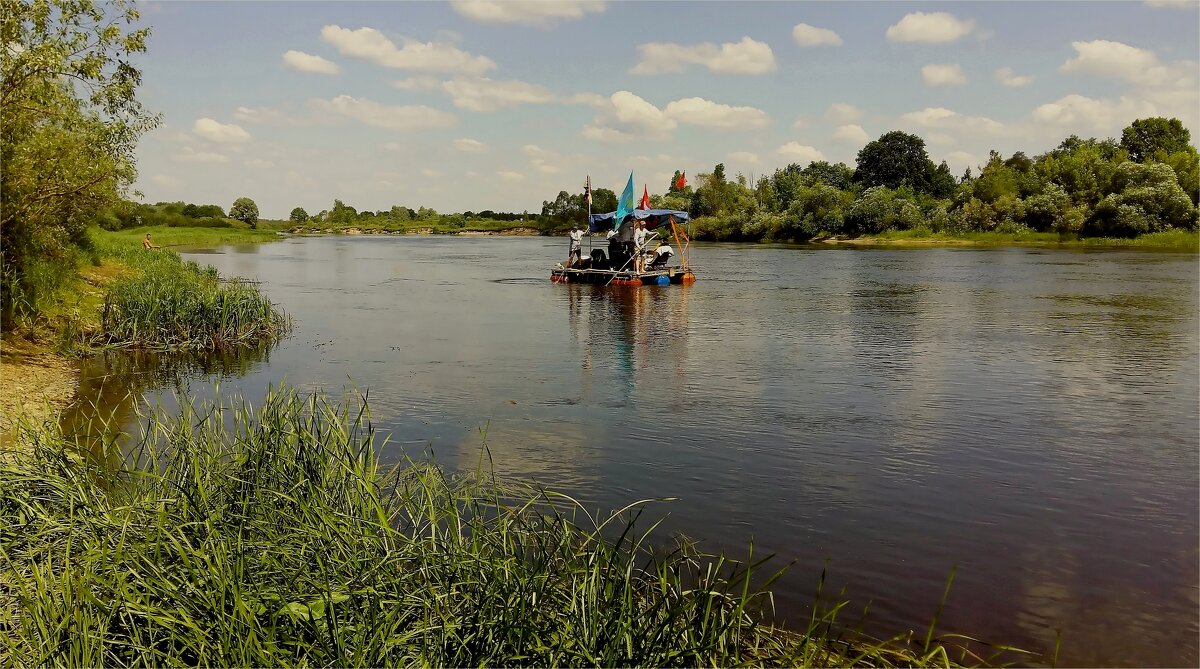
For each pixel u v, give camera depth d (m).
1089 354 17.66
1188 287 33.09
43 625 4.41
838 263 52.16
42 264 18.55
